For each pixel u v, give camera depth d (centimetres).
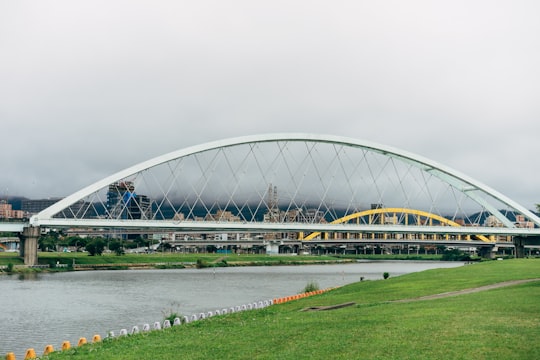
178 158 14038
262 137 14425
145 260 17838
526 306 3241
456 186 16912
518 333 2431
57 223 13750
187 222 14100
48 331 5272
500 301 3531
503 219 17125
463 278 5981
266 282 11131
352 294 5625
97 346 2998
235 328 3431
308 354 2311
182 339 3062
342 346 2403
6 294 8400
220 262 19762
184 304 7275
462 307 3341
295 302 5478
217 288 9694
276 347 2539
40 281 10919
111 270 15538
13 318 6059
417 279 6500
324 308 4475
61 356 2745
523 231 17212
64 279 11506
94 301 7612
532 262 8350
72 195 13750
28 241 13888
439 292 4912
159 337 3219
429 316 3044
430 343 2322
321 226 15075
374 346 2348
